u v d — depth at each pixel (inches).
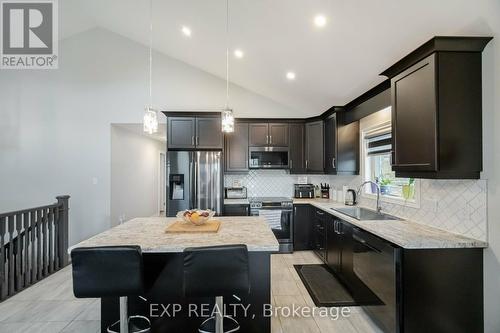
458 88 78.0
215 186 173.9
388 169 132.6
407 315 77.6
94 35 189.9
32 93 186.5
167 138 177.0
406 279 78.0
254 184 203.3
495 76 74.3
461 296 78.3
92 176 188.7
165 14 138.4
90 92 189.3
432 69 78.9
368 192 151.3
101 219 188.2
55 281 135.6
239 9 109.3
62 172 187.5
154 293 84.0
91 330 94.3
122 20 165.6
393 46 93.9
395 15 81.4
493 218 75.4
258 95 197.6
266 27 113.7
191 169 173.0
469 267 78.4
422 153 83.5
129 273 66.6
